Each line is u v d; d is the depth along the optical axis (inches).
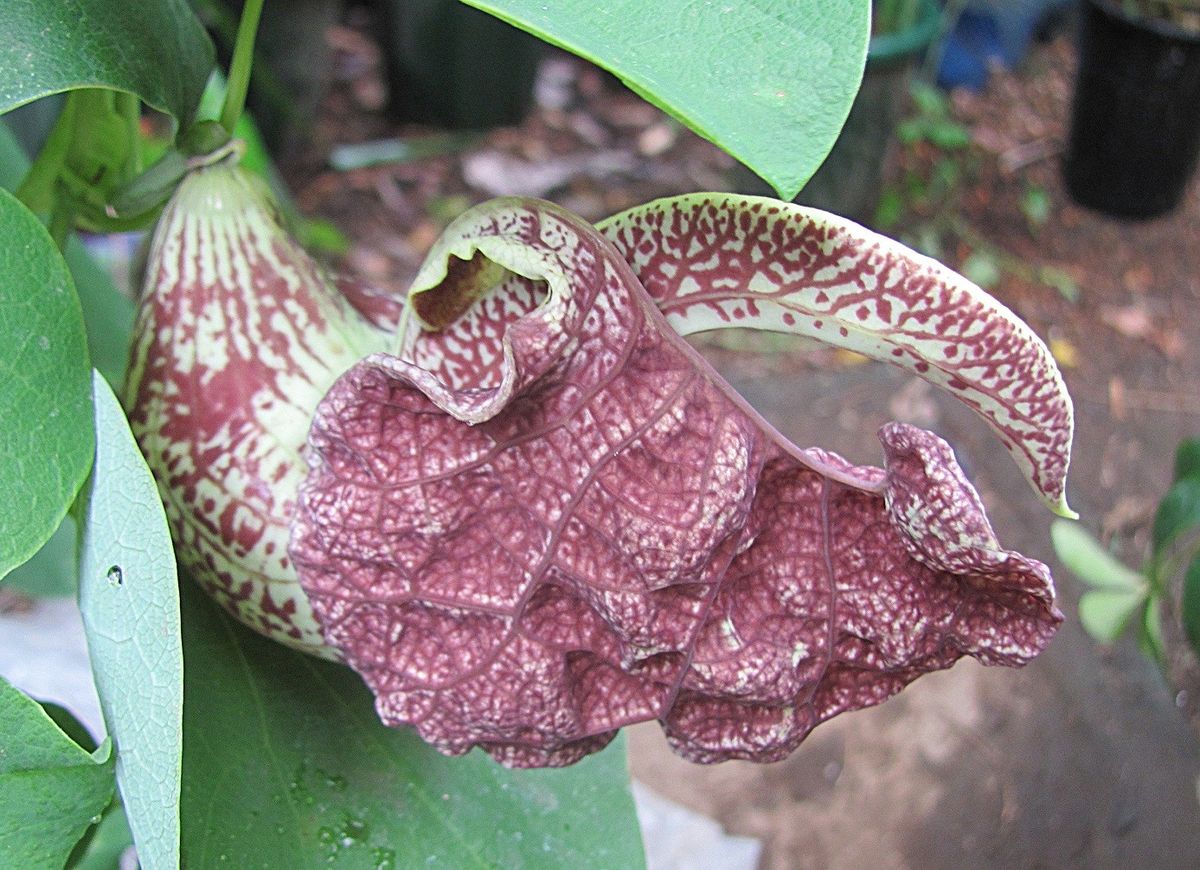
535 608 8.8
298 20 41.8
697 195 8.3
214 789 10.1
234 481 9.6
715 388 8.6
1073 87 50.6
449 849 10.9
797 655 9.0
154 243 9.9
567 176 47.6
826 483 8.8
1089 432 39.9
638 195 47.1
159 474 9.7
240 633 10.8
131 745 8.5
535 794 11.5
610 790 11.8
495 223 8.6
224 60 41.8
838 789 29.5
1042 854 28.5
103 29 9.2
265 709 10.6
